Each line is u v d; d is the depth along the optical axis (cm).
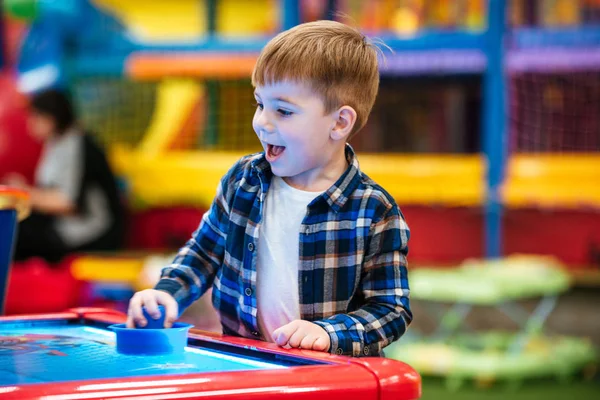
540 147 523
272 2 623
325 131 156
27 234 476
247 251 161
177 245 586
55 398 92
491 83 513
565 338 485
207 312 433
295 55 151
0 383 106
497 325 541
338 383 106
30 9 529
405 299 153
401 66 520
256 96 157
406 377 110
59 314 173
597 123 519
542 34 509
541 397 404
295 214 159
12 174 561
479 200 517
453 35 516
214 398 98
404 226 158
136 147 576
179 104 577
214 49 548
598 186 501
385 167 526
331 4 554
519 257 510
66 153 494
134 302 148
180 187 559
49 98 492
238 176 168
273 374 105
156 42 555
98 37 561
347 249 155
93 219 500
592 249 534
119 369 118
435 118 551
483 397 403
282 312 157
